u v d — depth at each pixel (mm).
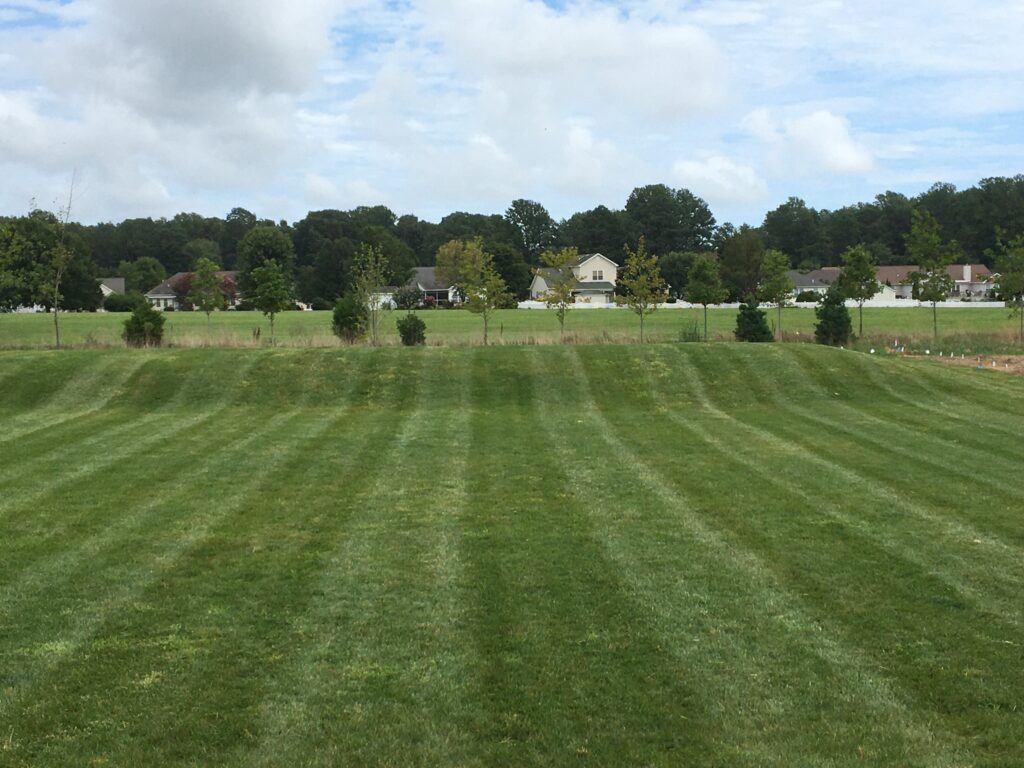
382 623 7496
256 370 23906
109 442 16375
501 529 10406
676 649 6906
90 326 54594
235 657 6828
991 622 7406
